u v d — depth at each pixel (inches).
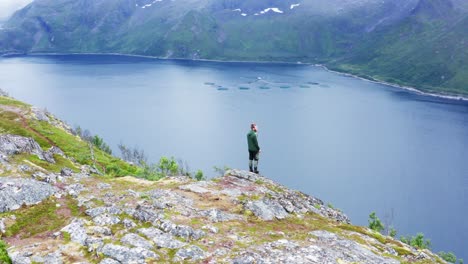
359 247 1072.8
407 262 1082.7
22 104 6663.4
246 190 1409.9
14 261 926.4
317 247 1005.2
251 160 1711.4
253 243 997.8
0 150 2325.3
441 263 1139.9
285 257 920.3
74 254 959.0
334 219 1428.4
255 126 1675.7
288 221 1229.7
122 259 916.0
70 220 1182.3
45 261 925.2
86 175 1989.4
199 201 1277.1
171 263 903.1
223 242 997.2
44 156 2938.0
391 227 3782.0
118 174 3727.9
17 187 1409.9
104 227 1077.8
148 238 1011.9
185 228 1040.8
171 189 1382.9
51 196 1403.8
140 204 1196.5
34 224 1207.6
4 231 1164.5
